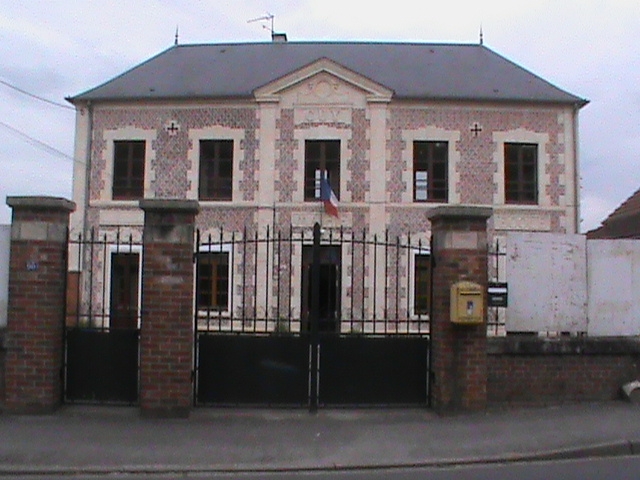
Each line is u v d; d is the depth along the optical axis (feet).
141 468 25.30
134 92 76.74
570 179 75.36
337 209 73.20
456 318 31.94
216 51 87.25
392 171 74.28
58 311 32.68
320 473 25.18
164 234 31.96
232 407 33.06
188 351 31.81
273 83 74.28
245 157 74.79
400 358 33.73
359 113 74.59
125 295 73.41
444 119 74.90
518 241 34.94
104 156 76.18
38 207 32.40
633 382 34.81
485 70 81.76
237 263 73.46
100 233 75.00
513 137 75.20
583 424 30.71
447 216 32.89
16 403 31.89
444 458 26.53
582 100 75.25
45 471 25.05
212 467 25.45
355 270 72.84
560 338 34.32
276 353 33.32
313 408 32.78
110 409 32.63
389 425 30.78
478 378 32.71
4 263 33.58
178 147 75.51
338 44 88.07
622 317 35.40
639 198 80.79
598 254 35.50
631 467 25.61
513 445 27.94
